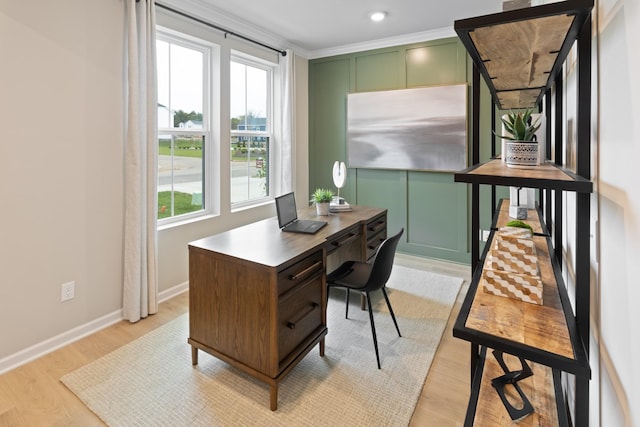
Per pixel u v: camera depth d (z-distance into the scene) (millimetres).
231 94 3867
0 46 1979
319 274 2107
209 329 2012
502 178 920
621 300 786
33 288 2207
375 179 4473
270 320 1759
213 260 1949
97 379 2014
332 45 4391
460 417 1748
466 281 3498
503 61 1192
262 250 1960
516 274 1062
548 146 1802
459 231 4000
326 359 2215
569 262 1454
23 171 2123
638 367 689
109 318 2646
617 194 806
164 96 3170
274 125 4430
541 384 1228
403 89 4109
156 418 1729
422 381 2006
